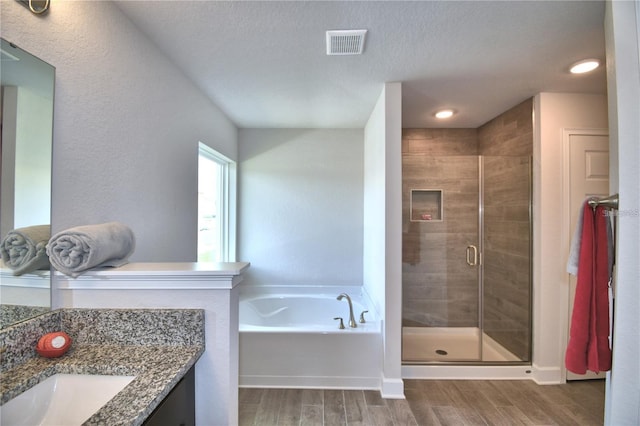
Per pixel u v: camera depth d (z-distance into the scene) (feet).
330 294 10.40
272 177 10.55
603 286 4.12
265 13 4.33
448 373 7.56
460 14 4.36
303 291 10.48
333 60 5.71
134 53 4.62
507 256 8.40
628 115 2.73
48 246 3.17
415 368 7.59
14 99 2.86
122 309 3.50
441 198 9.31
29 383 2.70
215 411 3.54
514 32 4.80
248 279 10.53
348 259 10.53
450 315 9.34
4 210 2.78
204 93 7.34
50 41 3.25
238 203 10.50
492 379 7.50
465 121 9.63
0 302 2.77
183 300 3.54
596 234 4.18
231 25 4.62
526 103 7.74
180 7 4.22
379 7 4.22
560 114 7.27
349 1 4.10
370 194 9.12
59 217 3.38
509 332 8.29
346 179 10.53
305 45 5.18
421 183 9.32
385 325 6.75
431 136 10.40
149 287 3.52
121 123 4.36
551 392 6.90
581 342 4.12
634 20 2.70
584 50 5.35
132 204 4.63
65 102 3.44
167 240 5.67
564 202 7.30
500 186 8.62
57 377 2.96
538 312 7.38
